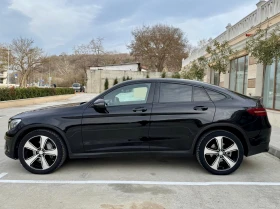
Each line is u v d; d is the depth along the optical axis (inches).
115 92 200.1
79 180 181.6
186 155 194.5
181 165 215.9
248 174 197.0
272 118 405.4
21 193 159.9
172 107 192.9
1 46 1696.6
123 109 193.2
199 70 687.1
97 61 2696.9
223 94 199.2
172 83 201.5
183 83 201.5
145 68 2194.9
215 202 149.5
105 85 1768.0
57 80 2544.3
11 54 1643.7
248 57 502.6
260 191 166.1
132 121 191.5
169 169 205.8
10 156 195.6
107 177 187.8
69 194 158.6
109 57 2746.1
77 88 2066.9
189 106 193.2
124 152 193.8
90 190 164.7
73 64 2728.8
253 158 241.6
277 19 382.3
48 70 2635.3
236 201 151.2
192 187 170.9
